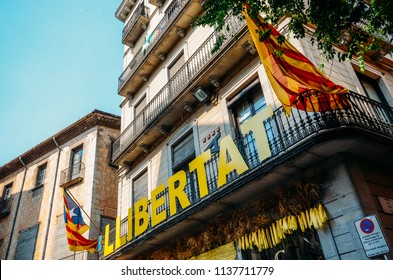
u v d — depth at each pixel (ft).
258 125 24.97
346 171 21.35
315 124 23.27
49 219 55.72
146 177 43.83
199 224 30.53
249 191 25.72
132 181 46.34
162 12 54.70
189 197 31.50
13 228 61.05
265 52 23.57
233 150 26.27
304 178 23.45
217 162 29.30
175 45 47.42
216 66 34.04
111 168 57.67
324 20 19.98
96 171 55.31
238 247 26.45
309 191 22.40
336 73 27.71
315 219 21.42
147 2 61.72
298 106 22.59
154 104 45.03
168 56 48.24
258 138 24.62
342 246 20.02
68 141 64.08
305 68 23.13
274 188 25.11
